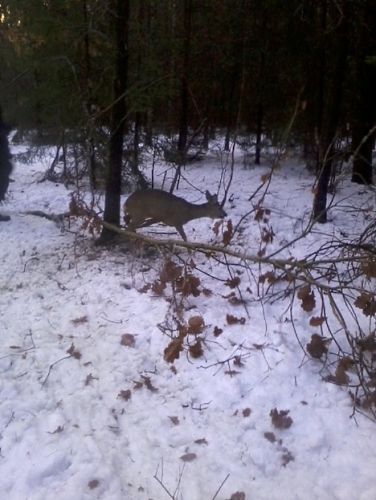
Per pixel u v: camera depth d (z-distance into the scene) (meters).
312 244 8.42
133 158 12.34
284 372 5.50
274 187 12.99
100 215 9.84
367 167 13.03
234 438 4.77
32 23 8.92
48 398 5.29
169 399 5.26
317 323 5.55
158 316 6.64
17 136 13.14
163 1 13.82
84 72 9.88
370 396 4.86
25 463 4.48
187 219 8.70
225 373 5.51
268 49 15.09
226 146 17.86
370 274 4.74
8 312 7.03
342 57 9.37
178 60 13.77
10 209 11.72
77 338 6.32
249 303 6.84
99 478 4.32
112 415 5.06
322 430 4.79
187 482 4.30
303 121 14.55
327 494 4.20
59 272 8.13
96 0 8.84
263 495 4.19
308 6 13.34
